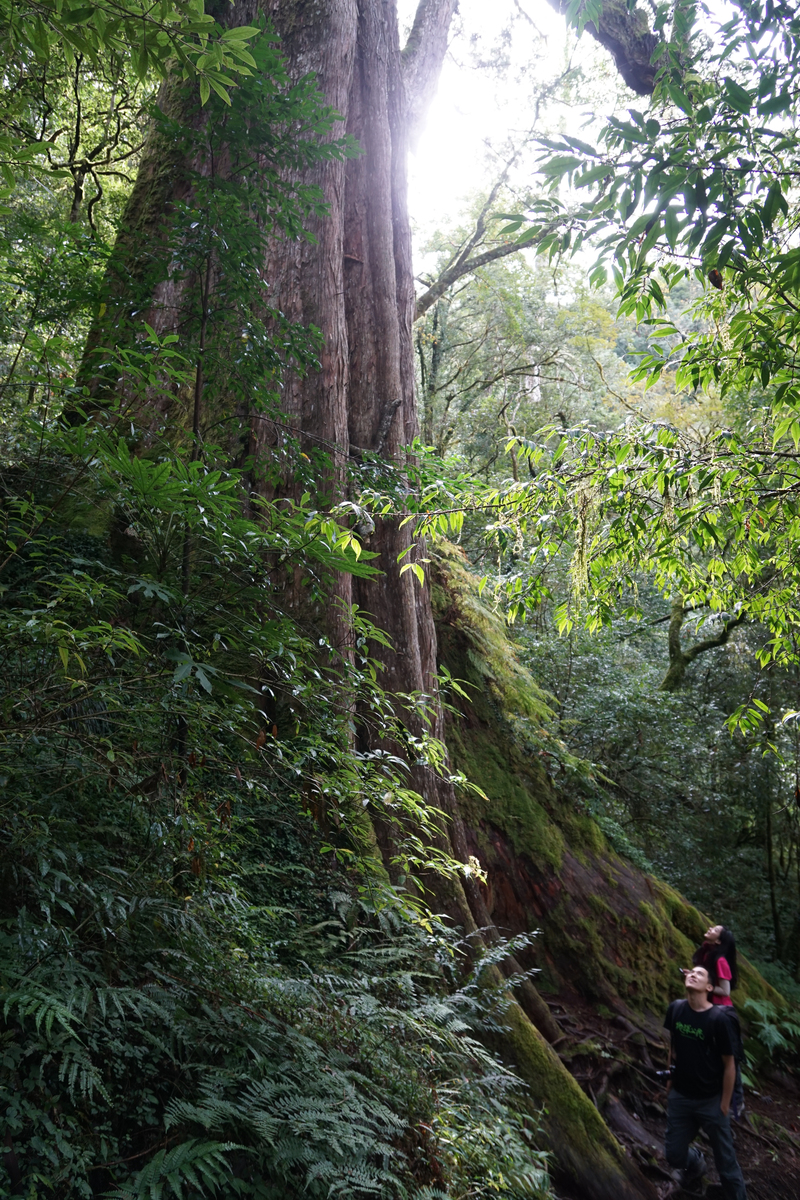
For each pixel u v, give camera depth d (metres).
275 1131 2.53
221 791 3.78
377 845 4.84
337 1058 3.06
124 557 4.62
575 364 17.80
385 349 6.91
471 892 5.62
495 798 7.26
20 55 2.55
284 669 3.33
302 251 6.39
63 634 2.40
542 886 6.95
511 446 4.27
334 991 3.50
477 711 7.81
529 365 17.00
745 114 2.52
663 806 10.82
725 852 11.69
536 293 17.64
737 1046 4.87
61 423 3.07
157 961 2.87
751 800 11.25
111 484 2.87
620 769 10.69
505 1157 3.68
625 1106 5.75
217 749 3.20
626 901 7.50
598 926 7.04
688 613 12.83
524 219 2.89
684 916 8.07
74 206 9.25
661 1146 5.47
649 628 13.60
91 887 2.64
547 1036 5.70
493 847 6.90
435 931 4.74
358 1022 3.29
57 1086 2.33
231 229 4.11
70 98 9.73
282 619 3.61
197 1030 2.73
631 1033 6.32
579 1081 5.58
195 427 3.98
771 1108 7.00
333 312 6.29
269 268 6.32
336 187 6.60
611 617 4.84
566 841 7.59
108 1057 2.49
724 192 2.53
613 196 2.67
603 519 4.28
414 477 5.33
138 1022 2.63
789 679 10.90
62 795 2.97
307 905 4.20
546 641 10.99
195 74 2.26
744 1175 5.77
